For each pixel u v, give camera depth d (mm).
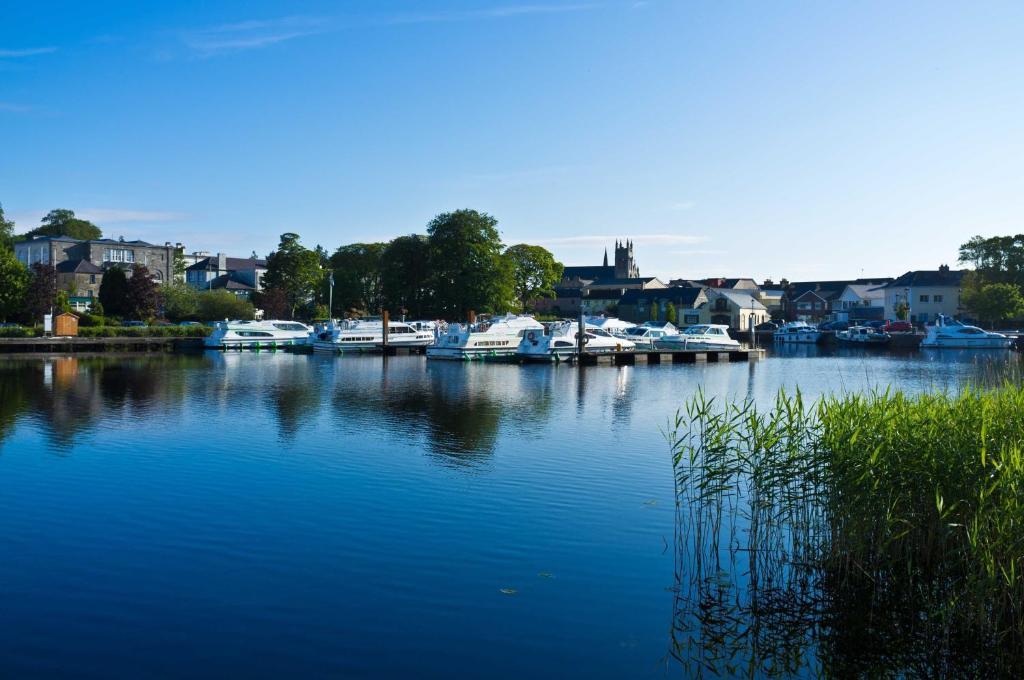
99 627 10930
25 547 14055
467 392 37281
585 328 61906
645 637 10969
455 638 10789
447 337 59656
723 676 10016
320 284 102625
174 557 13617
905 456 12438
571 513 16219
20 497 17234
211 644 10484
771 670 10234
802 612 11828
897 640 11047
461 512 16266
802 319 143000
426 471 19859
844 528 12758
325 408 31203
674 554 13914
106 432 25281
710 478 14328
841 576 12750
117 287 83125
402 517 15914
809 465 13320
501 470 19969
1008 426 12859
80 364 52250
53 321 66625
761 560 13523
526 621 11328
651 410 31219
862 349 83750
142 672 9758
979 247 99375
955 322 95125
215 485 18359
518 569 13195
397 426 26812
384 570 13094
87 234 147625
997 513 10711
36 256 108938
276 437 24547
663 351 60750
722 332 70875
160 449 22531
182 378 43031
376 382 41781
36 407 30828
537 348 57594
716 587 12586
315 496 17406
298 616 11336
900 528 12625
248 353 65250
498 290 92000
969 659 10578
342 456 21656
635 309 141750
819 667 10359
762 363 60344
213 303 87812
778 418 14711
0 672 9688
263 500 17094
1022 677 10188
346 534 14852
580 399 34875
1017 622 10484
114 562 13352
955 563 11703
